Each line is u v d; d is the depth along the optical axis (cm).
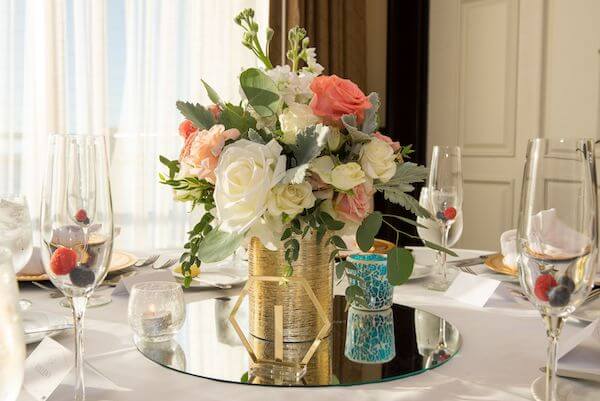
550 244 54
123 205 263
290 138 75
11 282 40
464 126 300
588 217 54
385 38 338
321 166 74
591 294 92
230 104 81
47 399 57
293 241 75
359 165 77
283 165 71
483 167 294
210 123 80
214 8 281
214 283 106
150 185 268
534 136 273
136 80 260
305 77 83
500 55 285
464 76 299
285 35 295
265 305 80
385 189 81
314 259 80
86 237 59
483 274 117
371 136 80
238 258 125
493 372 68
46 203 60
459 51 301
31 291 105
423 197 124
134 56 259
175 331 79
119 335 81
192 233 82
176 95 272
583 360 65
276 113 79
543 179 55
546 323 56
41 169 236
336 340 79
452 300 103
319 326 80
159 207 270
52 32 235
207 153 75
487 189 292
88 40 246
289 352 75
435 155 118
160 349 75
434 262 133
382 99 341
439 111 310
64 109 239
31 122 233
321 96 78
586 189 54
